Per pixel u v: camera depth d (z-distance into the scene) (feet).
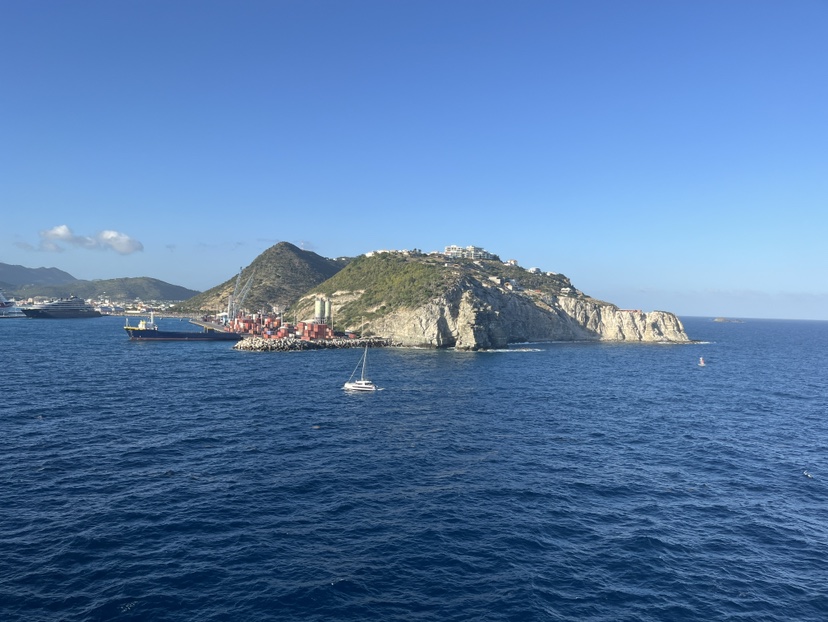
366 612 101.40
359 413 269.23
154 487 158.71
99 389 318.86
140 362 469.16
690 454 211.20
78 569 111.96
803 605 109.09
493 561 122.11
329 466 183.21
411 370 444.96
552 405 304.09
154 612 98.63
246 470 176.35
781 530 143.43
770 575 120.37
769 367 550.77
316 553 122.93
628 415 283.38
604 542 133.18
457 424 249.75
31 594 102.22
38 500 145.89
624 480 178.50
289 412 266.98
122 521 135.13
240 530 132.77
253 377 391.24
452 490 164.55
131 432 219.00
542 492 165.07
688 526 144.15
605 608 105.70
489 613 102.53
